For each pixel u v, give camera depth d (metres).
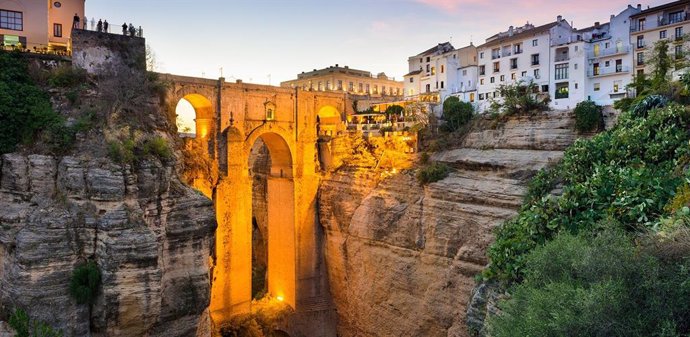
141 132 30.19
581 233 15.98
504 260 20.75
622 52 56.00
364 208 47.16
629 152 22.16
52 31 38.28
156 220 28.30
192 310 29.19
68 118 28.75
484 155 40.53
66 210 25.61
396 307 43.75
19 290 24.09
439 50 77.94
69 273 25.00
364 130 52.19
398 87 95.69
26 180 26.50
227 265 45.47
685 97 26.94
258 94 47.91
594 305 11.52
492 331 15.73
